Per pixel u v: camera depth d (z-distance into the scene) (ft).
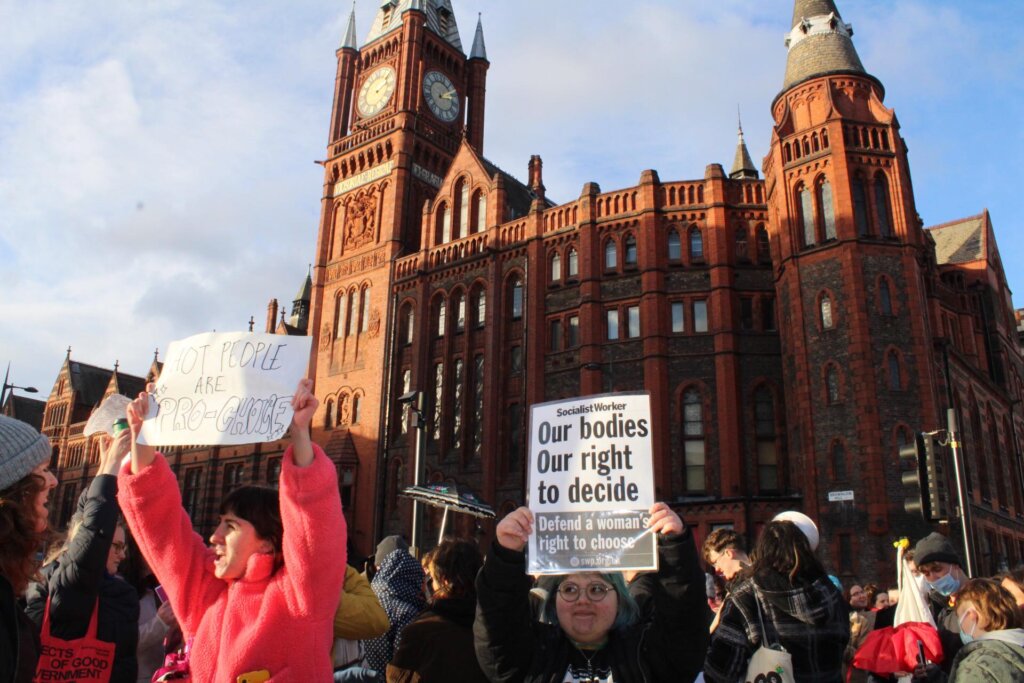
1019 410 195.93
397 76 193.26
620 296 136.46
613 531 16.74
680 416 126.31
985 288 193.06
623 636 17.26
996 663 17.61
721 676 19.27
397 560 26.63
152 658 25.14
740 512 115.65
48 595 18.90
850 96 126.21
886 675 24.93
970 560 52.70
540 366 140.56
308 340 15.93
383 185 184.55
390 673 20.26
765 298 131.54
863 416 107.45
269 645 14.43
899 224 117.70
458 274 161.27
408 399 85.15
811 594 19.10
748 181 137.08
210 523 194.80
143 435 16.17
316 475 14.60
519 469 138.00
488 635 16.37
